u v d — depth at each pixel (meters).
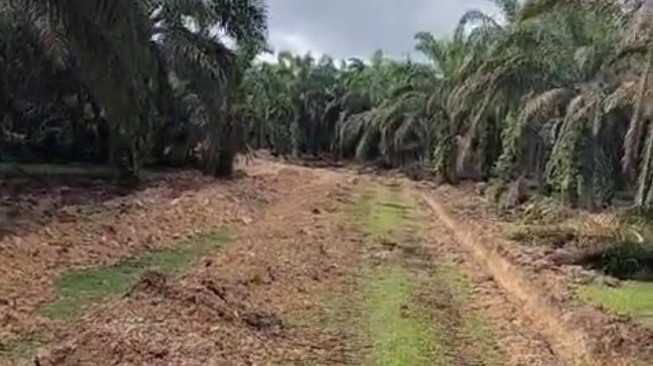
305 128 70.62
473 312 12.08
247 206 24.91
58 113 29.17
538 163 27.45
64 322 9.74
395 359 9.18
